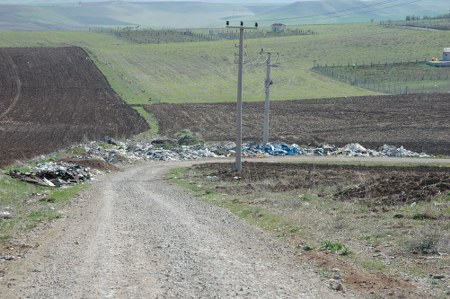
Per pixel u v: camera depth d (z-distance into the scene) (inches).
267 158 2642.7
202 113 4335.6
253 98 5211.6
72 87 5472.4
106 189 1652.3
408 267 625.0
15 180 1743.4
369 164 2316.7
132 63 6983.3
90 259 694.5
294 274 603.5
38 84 5551.2
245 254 709.9
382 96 4837.6
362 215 986.1
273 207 1155.3
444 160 2433.6
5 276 616.7
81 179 1942.7
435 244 711.7
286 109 4372.5
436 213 935.7
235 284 558.9
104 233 890.7
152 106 4709.6
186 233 874.1
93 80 5821.9
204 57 7500.0
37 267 657.6
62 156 2509.8
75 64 6496.1
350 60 7185.0
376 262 650.2
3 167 2098.9
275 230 884.6
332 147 2842.0
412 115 3836.1
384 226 860.6
